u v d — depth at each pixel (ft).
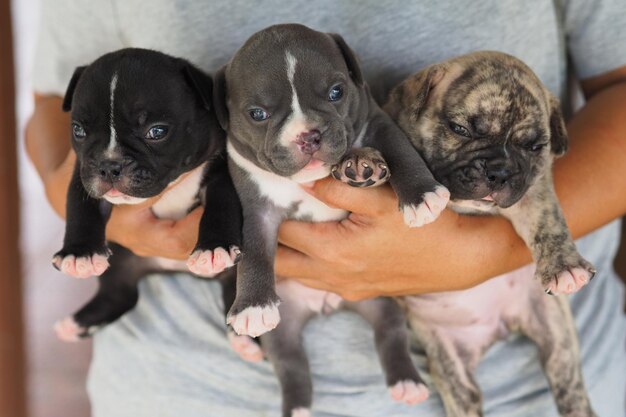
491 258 1.94
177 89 1.92
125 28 2.14
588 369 2.12
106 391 2.23
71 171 2.08
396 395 2.04
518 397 2.12
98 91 1.87
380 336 2.10
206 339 2.12
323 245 1.91
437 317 2.12
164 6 2.05
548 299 2.09
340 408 2.10
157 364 2.15
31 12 5.51
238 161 1.96
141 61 1.90
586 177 1.99
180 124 1.91
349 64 1.89
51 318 3.81
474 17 2.02
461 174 1.92
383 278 1.96
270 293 1.91
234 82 1.86
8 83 2.67
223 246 1.88
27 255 4.29
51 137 2.27
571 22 2.08
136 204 1.99
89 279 4.12
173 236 2.00
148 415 2.17
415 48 2.05
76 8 2.18
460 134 1.93
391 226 1.87
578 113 2.11
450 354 2.13
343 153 1.84
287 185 1.94
